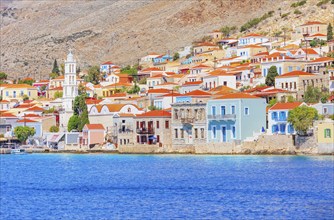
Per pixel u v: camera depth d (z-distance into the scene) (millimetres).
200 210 154875
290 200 164875
